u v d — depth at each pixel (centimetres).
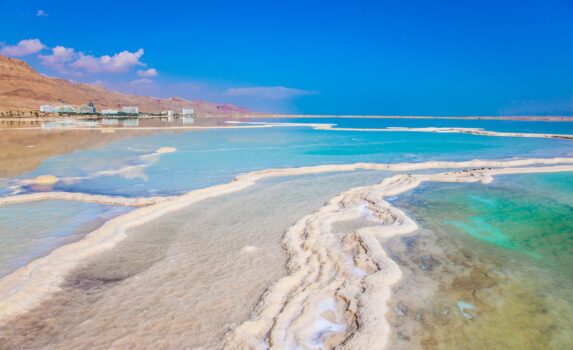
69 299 605
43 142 2952
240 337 501
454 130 5122
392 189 1391
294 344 493
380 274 687
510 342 514
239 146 2959
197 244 843
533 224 1022
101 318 554
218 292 629
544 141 3531
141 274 693
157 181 1535
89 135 3728
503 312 589
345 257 770
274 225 974
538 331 540
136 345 493
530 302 620
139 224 976
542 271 739
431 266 753
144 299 606
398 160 2239
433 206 1194
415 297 627
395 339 514
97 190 1370
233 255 782
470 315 578
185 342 499
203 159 2184
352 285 646
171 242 855
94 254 784
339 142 3394
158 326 533
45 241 869
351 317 560
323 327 535
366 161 2186
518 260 791
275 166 1955
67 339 506
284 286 640
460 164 2016
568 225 1014
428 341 512
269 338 502
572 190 1409
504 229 983
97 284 657
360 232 902
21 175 1616
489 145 3148
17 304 580
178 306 585
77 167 1825
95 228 962
